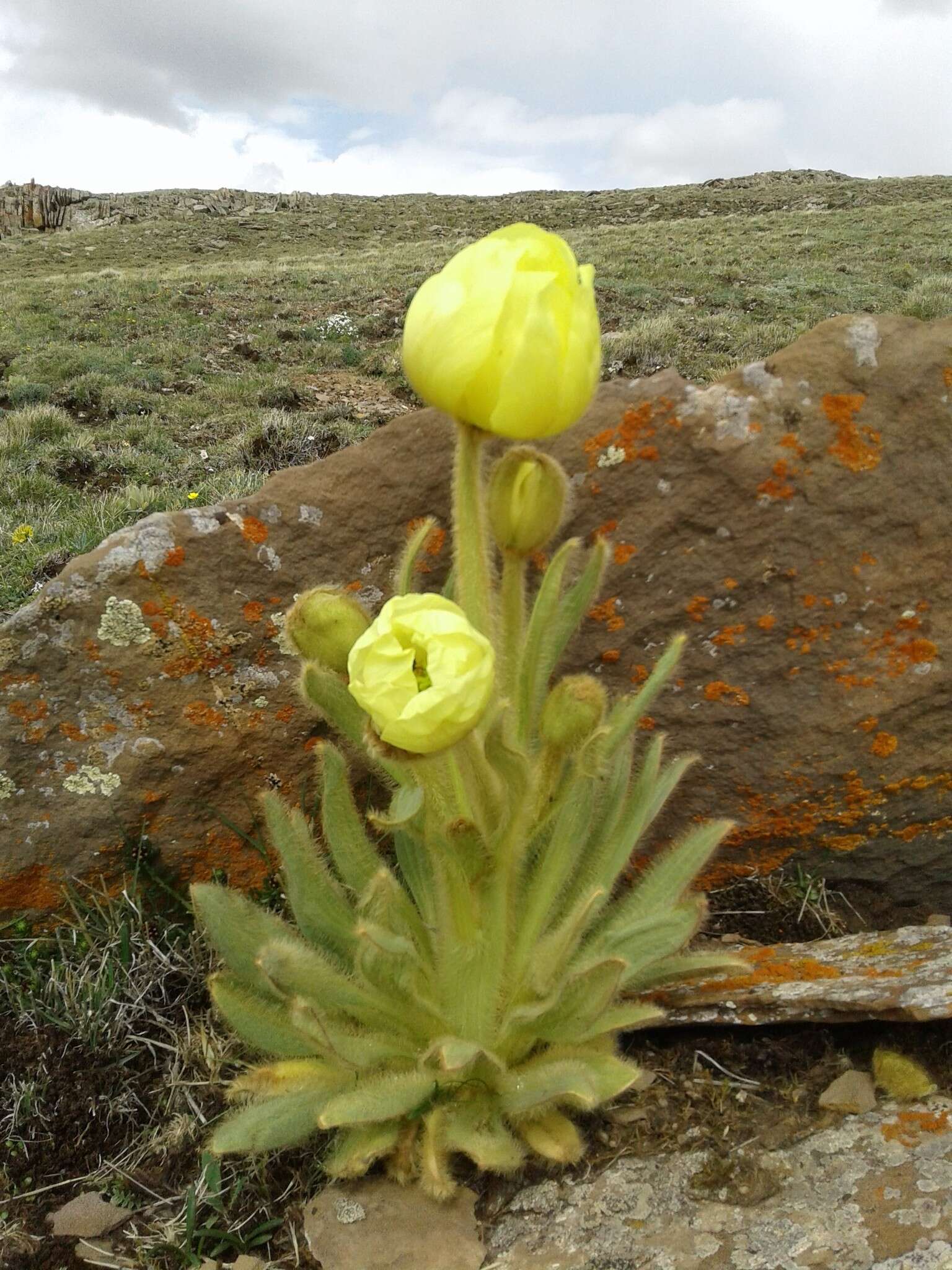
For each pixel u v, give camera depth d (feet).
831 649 9.66
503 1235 6.69
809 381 9.31
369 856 7.84
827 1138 7.05
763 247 89.35
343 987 7.09
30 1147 7.78
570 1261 6.36
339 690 6.85
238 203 204.23
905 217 108.78
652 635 9.77
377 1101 6.55
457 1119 6.88
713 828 8.09
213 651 9.50
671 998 8.15
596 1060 6.82
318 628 6.56
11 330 53.93
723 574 9.53
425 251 116.26
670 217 157.79
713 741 10.02
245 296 69.15
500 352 5.02
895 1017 7.52
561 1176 7.08
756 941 9.92
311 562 9.59
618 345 46.11
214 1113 7.94
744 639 9.69
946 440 9.25
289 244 150.61
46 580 19.17
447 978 7.25
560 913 7.89
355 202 212.64
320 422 33.68
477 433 5.73
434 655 5.13
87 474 28.55
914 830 10.21
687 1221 6.52
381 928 6.46
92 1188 7.52
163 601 9.30
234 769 9.83
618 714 7.85
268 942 7.14
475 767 6.38
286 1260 6.75
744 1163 6.93
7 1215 7.30
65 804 9.48
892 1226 6.20
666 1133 7.32
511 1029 7.13
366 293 70.23
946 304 58.03
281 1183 7.35
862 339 9.32
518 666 6.77
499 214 179.73
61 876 9.66
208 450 31.58
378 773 9.37
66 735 9.39
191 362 46.80
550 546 9.64
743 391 9.33
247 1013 7.22
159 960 9.16
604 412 9.45
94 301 64.28
